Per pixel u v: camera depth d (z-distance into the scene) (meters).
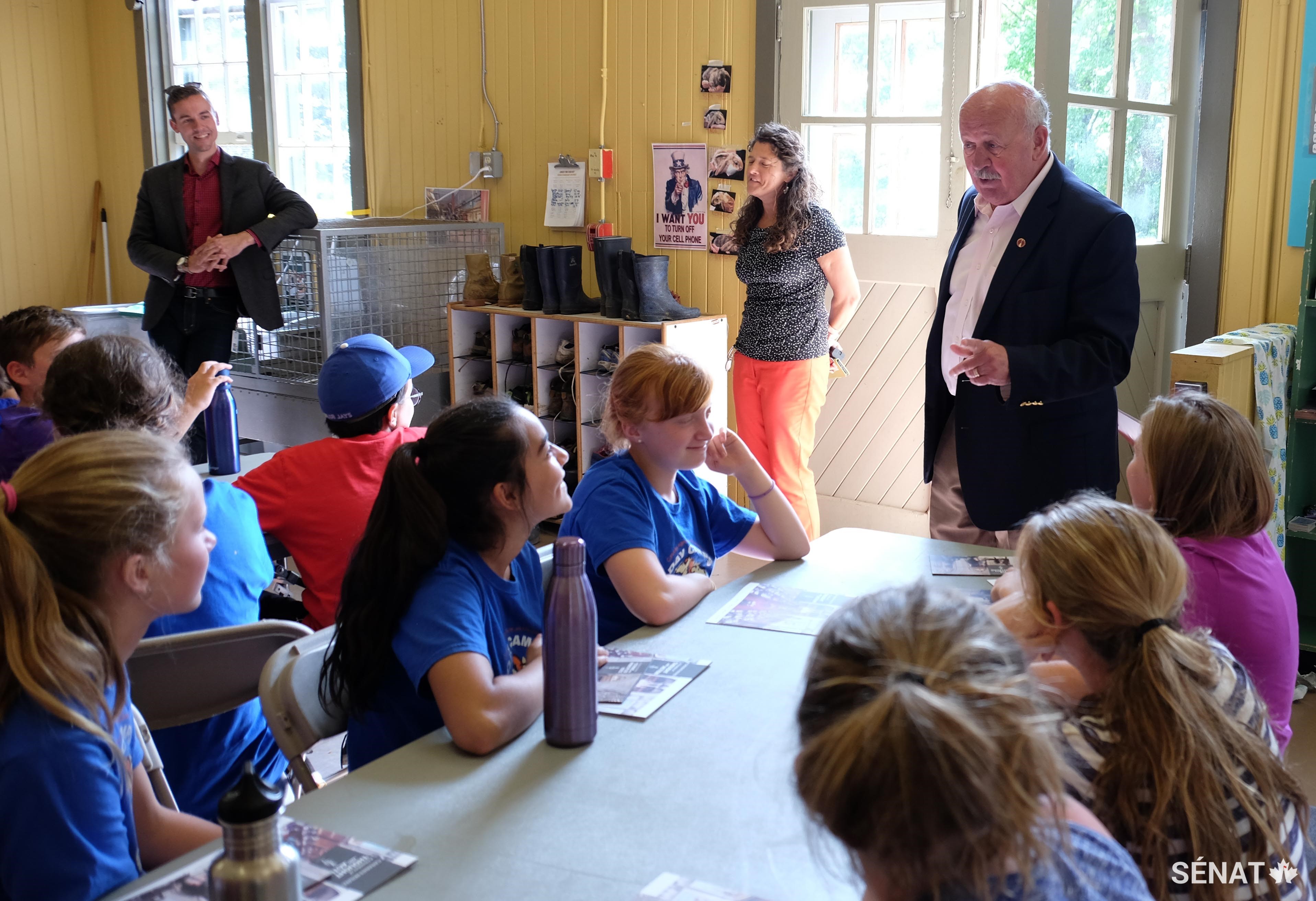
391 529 1.56
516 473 1.59
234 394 4.97
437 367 4.96
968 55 3.79
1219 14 3.49
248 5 5.83
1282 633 1.65
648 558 1.89
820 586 2.04
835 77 4.15
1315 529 3.22
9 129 6.22
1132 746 1.16
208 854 1.20
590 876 1.13
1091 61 3.50
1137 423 2.80
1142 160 3.70
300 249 4.60
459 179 5.21
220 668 1.74
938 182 3.99
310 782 1.56
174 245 4.43
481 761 1.39
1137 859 1.16
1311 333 3.18
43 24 6.30
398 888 1.11
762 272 3.87
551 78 4.82
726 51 4.34
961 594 0.85
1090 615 1.20
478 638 1.51
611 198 4.75
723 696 1.56
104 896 1.15
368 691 1.56
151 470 1.24
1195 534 1.68
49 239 6.47
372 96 5.43
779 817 1.24
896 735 0.70
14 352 2.72
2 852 1.13
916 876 0.74
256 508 2.20
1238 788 1.16
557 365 4.54
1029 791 0.73
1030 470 2.59
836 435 4.33
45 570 1.17
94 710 1.18
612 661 1.69
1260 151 3.47
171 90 4.32
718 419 4.43
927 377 2.86
